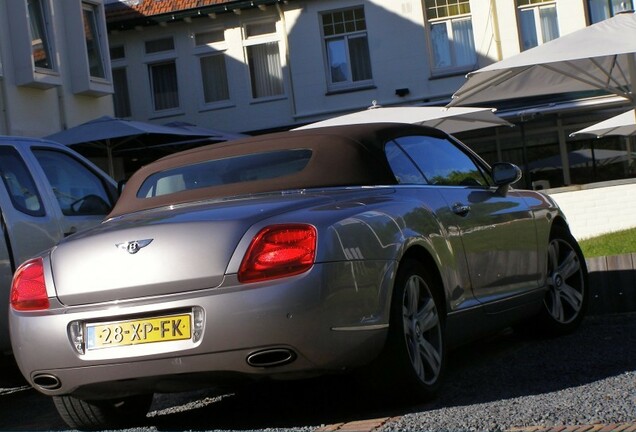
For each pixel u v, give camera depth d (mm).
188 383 5227
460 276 6312
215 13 29656
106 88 24688
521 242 7375
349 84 29547
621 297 9805
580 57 12555
